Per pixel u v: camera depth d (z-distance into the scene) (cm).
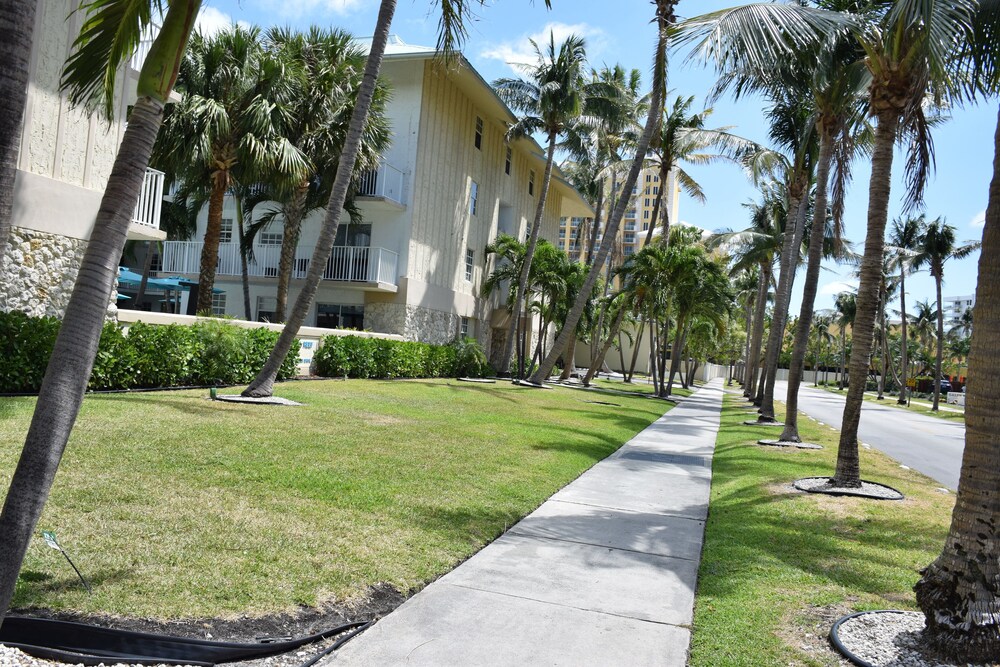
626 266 3359
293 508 602
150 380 1266
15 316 1006
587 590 495
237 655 352
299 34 2025
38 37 1103
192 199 2544
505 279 3025
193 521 531
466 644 391
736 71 826
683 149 2109
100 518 512
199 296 1798
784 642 412
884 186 937
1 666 312
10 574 266
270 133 1728
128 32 387
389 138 2242
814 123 1641
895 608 473
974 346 415
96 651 336
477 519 651
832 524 727
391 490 709
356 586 451
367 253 2350
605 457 1173
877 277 935
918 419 3431
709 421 2130
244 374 1510
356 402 1389
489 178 3127
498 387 2347
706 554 609
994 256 412
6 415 821
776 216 2845
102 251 286
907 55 857
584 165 3859
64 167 1163
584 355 5734
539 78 2698
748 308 4800
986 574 388
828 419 2844
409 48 2678
